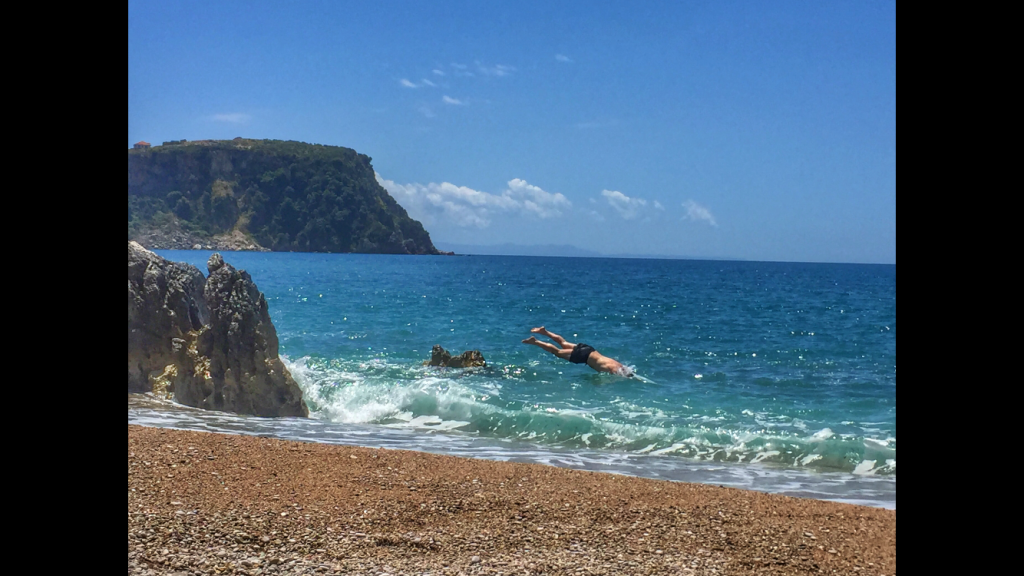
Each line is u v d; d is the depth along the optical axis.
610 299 44.28
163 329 12.41
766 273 109.75
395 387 13.14
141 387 12.34
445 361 16.83
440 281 65.00
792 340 23.55
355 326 25.67
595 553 5.26
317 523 5.57
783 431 11.05
